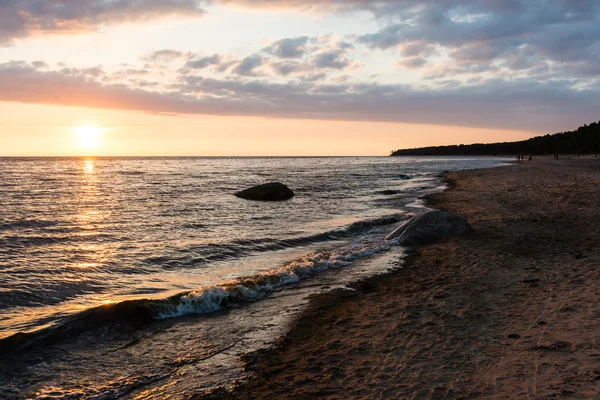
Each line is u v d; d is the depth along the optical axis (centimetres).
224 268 1128
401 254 1262
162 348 656
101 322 722
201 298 831
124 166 9212
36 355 616
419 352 601
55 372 577
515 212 1936
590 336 597
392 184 4284
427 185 4084
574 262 1038
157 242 1414
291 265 1088
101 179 4656
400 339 652
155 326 738
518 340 612
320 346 649
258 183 4250
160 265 1145
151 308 776
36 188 3409
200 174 6034
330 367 577
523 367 529
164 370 588
